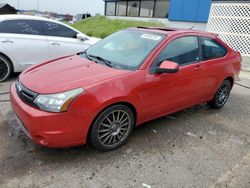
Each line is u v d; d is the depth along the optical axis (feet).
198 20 51.75
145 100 11.08
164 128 13.17
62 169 9.38
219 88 15.71
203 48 13.99
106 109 9.85
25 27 19.22
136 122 11.34
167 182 9.16
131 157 10.44
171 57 12.14
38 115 8.78
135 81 10.52
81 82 9.57
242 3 37.37
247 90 21.97
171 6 57.11
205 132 13.16
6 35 18.28
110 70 10.75
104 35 49.01
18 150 10.28
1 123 12.37
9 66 18.80
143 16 73.26
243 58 37.78
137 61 11.31
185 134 12.74
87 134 9.72
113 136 10.59
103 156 10.34
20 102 9.61
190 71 12.84
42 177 8.91
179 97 12.85
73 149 10.61
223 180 9.51
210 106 16.48
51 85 9.48
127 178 9.20
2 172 8.99
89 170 9.45
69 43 20.98
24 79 10.50
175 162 10.34
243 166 10.46
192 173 9.75
